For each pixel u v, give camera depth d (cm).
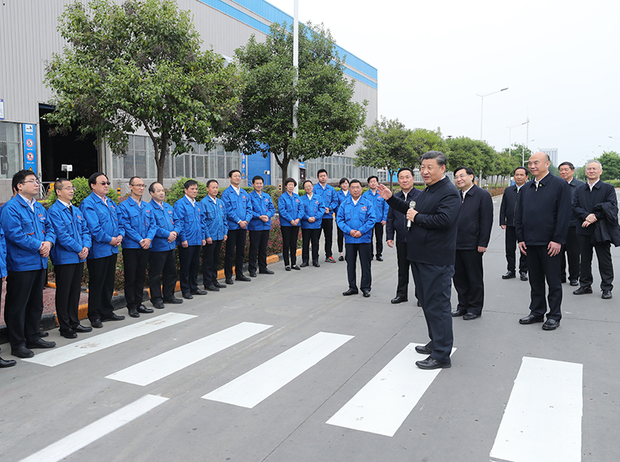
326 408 359
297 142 1545
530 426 329
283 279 863
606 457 290
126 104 1120
